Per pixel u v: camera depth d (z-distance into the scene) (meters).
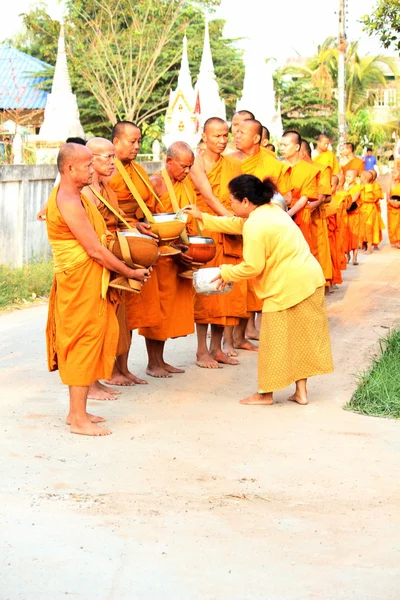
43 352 8.79
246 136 8.95
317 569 4.21
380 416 6.96
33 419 6.54
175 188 7.86
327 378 8.01
